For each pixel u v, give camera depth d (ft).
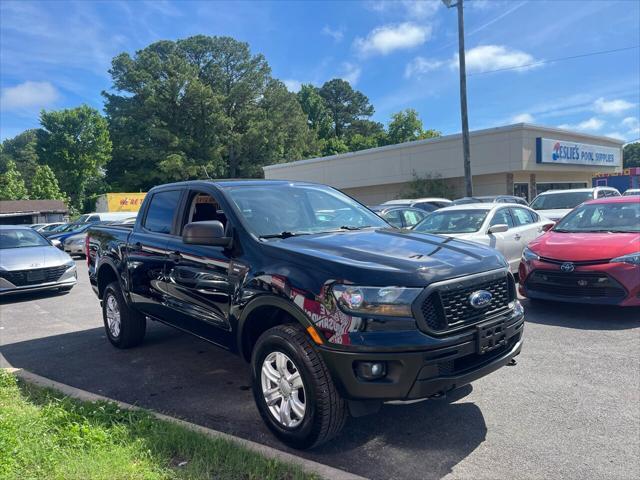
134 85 201.98
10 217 179.42
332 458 11.52
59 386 15.93
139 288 18.51
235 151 215.31
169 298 16.78
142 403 15.03
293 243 13.19
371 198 113.50
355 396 10.81
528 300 26.53
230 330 13.82
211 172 200.64
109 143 221.46
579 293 22.17
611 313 23.30
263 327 13.58
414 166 102.32
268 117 220.64
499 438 12.23
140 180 208.03
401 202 56.75
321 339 11.05
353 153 113.80
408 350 10.48
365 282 10.89
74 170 226.79
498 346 12.06
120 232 20.54
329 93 323.78
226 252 14.19
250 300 12.80
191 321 15.79
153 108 197.16
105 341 22.43
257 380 12.63
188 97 197.06
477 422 13.12
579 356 17.71
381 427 13.03
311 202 16.65
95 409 13.28
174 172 193.77
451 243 13.78
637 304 21.11
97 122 226.17
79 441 11.37
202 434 11.89
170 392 15.85
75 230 73.26
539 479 10.46
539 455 11.39
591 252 22.13
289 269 12.07
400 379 10.56
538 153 87.40
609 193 49.93
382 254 12.10
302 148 235.40
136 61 206.18
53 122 222.89
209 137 204.85
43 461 10.65
